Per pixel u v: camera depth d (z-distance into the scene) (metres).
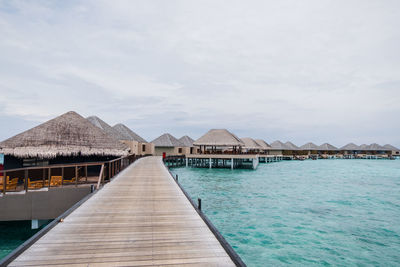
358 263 9.23
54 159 15.20
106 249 4.84
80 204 8.40
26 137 13.77
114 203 8.84
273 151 78.69
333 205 18.25
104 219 6.87
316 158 89.44
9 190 10.97
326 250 10.32
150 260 4.39
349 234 12.14
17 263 4.20
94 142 15.38
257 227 13.11
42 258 4.40
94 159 16.52
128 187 12.16
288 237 11.73
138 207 8.27
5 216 10.45
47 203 10.91
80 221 6.68
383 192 24.02
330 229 12.85
